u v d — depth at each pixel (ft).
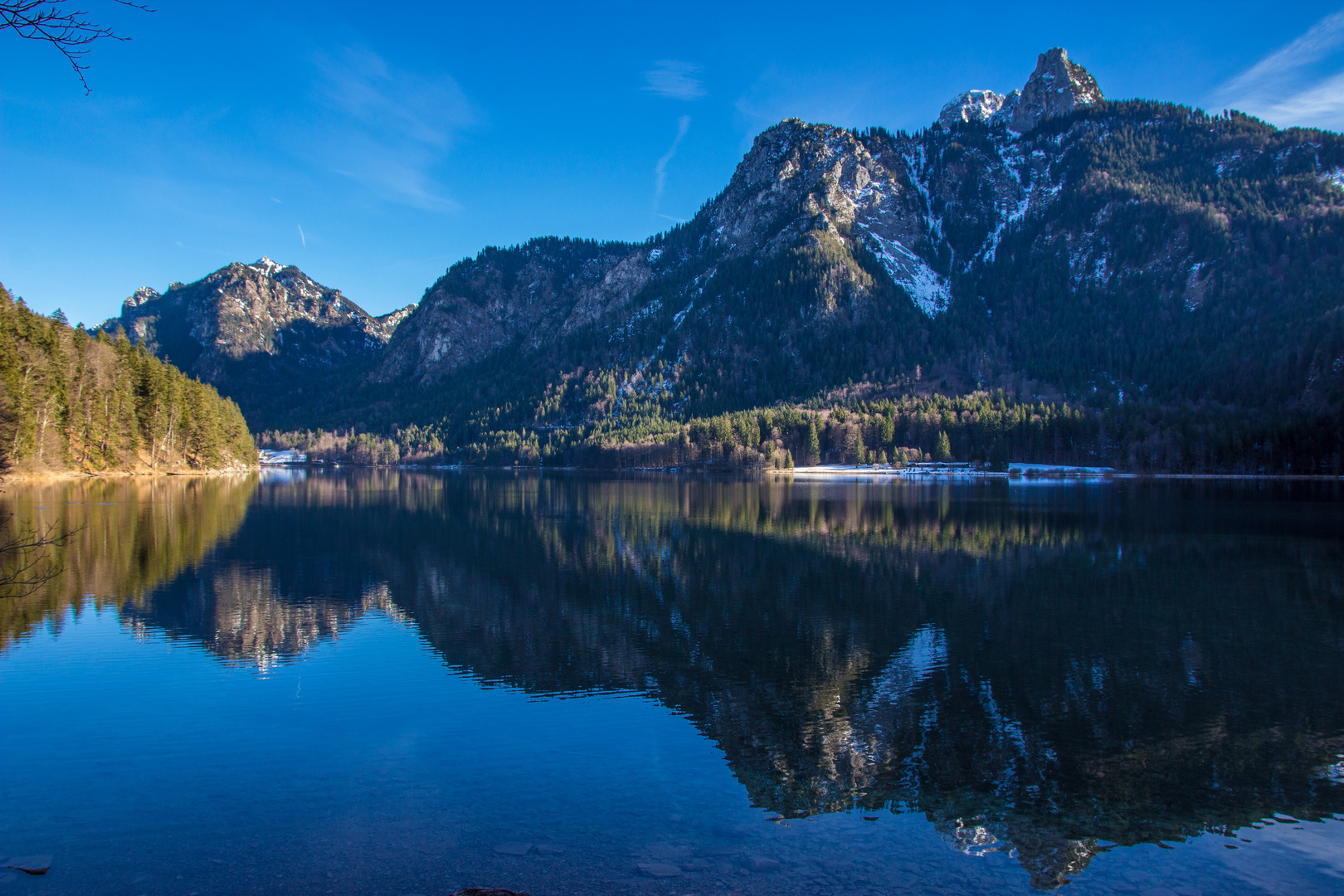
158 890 37.14
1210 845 43.91
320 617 100.42
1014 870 40.57
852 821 46.21
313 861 40.19
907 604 110.32
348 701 67.97
